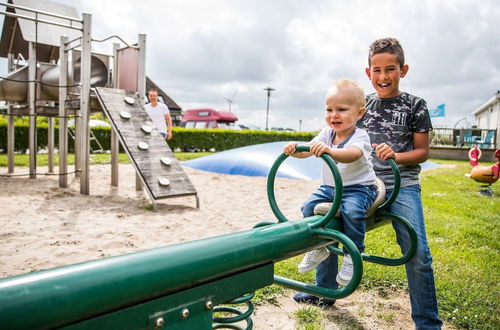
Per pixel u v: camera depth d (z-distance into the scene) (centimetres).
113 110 689
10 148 984
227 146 2359
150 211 588
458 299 300
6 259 353
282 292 312
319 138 226
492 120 2903
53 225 476
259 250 129
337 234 153
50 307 79
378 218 231
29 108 864
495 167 834
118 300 91
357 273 149
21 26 999
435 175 1166
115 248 401
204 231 482
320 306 292
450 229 500
